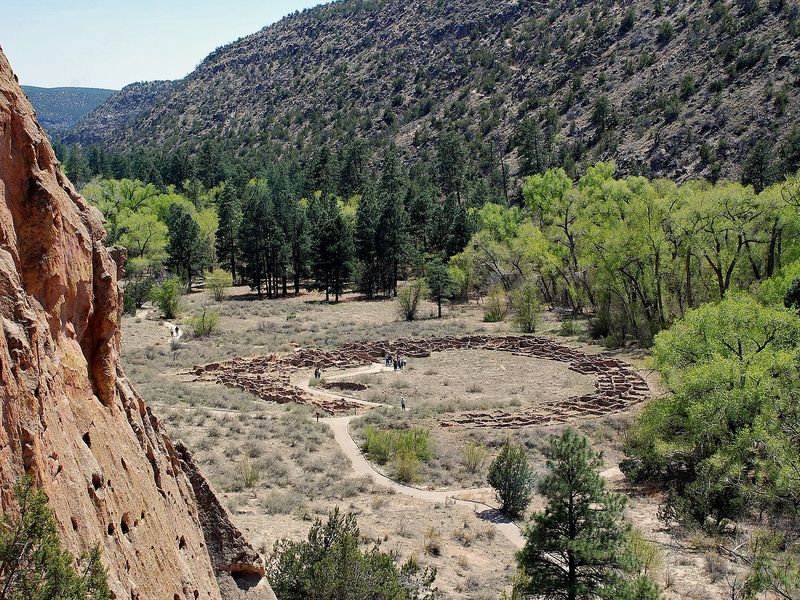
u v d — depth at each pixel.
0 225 6.98
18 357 6.34
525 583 16.52
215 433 33.62
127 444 8.82
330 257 88.88
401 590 13.91
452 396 46.81
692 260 57.72
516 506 25.73
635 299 60.62
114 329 9.23
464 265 84.88
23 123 7.77
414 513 25.03
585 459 16.12
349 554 13.81
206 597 9.73
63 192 8.67
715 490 24.78
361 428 37.75
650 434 30.72
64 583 5.72
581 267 66.94
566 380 49.97
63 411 7.20
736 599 17.73
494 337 62.91
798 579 15.80
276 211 94.62
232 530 11.68
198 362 55.41
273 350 60.25
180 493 10.58
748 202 49.94
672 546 22.11
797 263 44.00
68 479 6.84
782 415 24.48
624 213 60.38
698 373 28.36
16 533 5.60
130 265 86.00
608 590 15.68
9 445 5.99
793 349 29.25
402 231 91.94
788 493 23.28
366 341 63.09
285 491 26.42
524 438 36.56
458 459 32.84
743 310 31.14
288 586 13.95
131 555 7.76
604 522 16.09
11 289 6.68
